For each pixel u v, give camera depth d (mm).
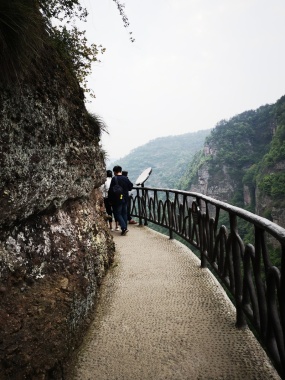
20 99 1932
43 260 2111
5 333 1502
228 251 2457
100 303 2979
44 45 2430
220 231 2684
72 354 2064
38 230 2176
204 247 3541
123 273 3846
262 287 1688
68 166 2654
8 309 1613
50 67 2555
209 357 2016
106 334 2381
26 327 1646
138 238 5926
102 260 3572
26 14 1816
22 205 1865
